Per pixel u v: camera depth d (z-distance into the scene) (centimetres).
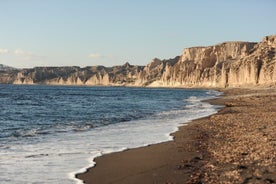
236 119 3319
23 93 12544
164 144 2045
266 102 6219
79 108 5231
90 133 2527
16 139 2233
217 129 2672
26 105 5888
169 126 2936
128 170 1435
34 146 1966
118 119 3603
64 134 2472
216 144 1989
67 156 1694
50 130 2700
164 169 1438
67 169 1439
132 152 1805
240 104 5856
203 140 2164
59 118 3722
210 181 1210
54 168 1452
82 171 1411
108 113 4372
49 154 1738
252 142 1956
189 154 1734
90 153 1773
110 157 1681
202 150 1831
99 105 6003
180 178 1302
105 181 1280
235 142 2003
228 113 4131
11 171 1391
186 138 2275
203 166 1459
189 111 4641
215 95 11531
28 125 3069
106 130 2697
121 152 1803
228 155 1616
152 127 2880
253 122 3030
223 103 6512
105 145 2014
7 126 2991
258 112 4122
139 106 5806
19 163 1530
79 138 2281
